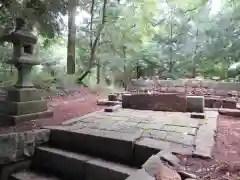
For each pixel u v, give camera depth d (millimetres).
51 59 10500
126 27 10250
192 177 1789
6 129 3424
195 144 2580
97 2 10133
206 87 6895
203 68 9883
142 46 10914
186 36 9992
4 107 4109
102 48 10414
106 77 11094
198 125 3502
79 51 10875
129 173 2416
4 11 7027
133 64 10680
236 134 3131
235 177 1809
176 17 10328
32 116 4105
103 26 9438
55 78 8883
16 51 4133
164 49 10312
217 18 9414
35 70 9602
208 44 9211
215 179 1772
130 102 5277
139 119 4059
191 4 9875
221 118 4262
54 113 4820
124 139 2801
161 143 2664
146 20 10562
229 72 8766
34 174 3047
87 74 9555
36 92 4320
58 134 3377
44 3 7340
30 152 3205
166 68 10547
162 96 4914
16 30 4020
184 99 4691
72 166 2889
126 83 10883
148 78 9133
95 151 3016
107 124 3721
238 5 8641
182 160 2143
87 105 6043
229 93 6066
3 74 8797
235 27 8734
